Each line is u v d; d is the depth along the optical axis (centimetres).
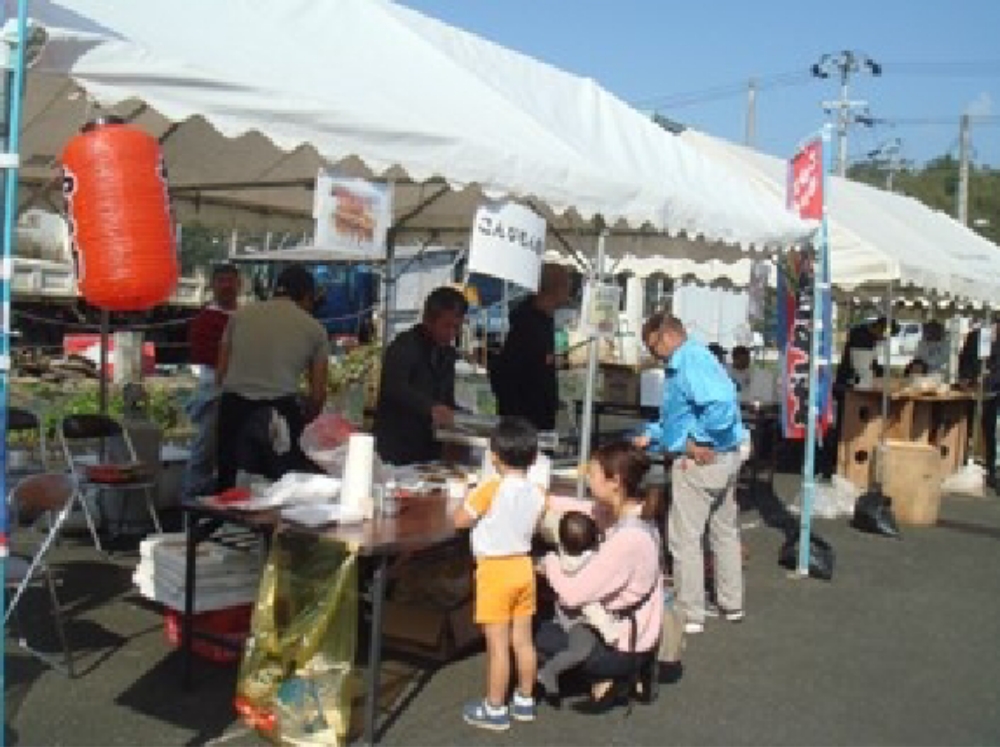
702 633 618
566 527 466
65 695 455
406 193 882
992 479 1369
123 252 327
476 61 668
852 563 834
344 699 416
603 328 602
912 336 1962
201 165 777
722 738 459
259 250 2002
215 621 488
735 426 612
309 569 433
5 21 334
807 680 545
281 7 546
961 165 3822
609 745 442
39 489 479
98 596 601
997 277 1395
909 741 470
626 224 617
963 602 728
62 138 612
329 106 426
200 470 755
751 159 1250
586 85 753
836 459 1198
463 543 491
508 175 505
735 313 2288
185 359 2019
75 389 1354
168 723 431
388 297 1048
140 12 423
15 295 1766
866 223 1151
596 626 462
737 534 648
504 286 1638
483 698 478
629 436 730
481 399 951
